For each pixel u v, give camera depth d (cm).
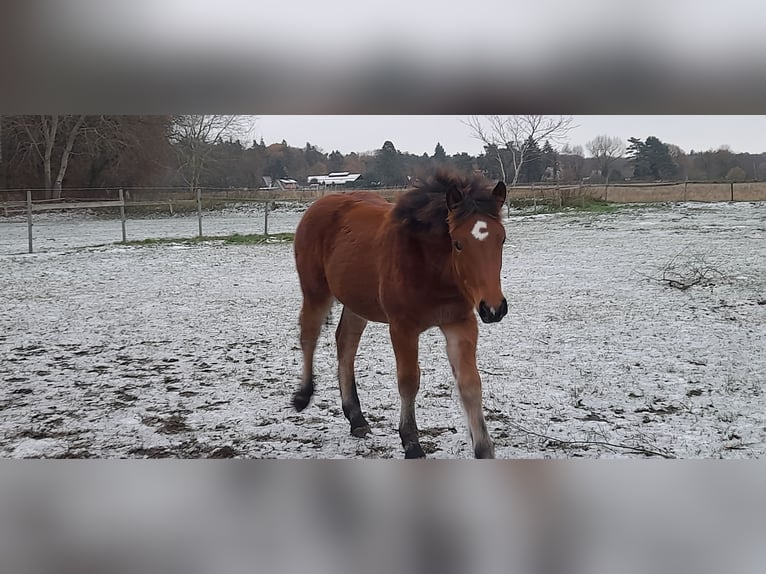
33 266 1085
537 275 930
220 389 485
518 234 1399
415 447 341
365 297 378
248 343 617
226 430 405
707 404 433
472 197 310
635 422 404
